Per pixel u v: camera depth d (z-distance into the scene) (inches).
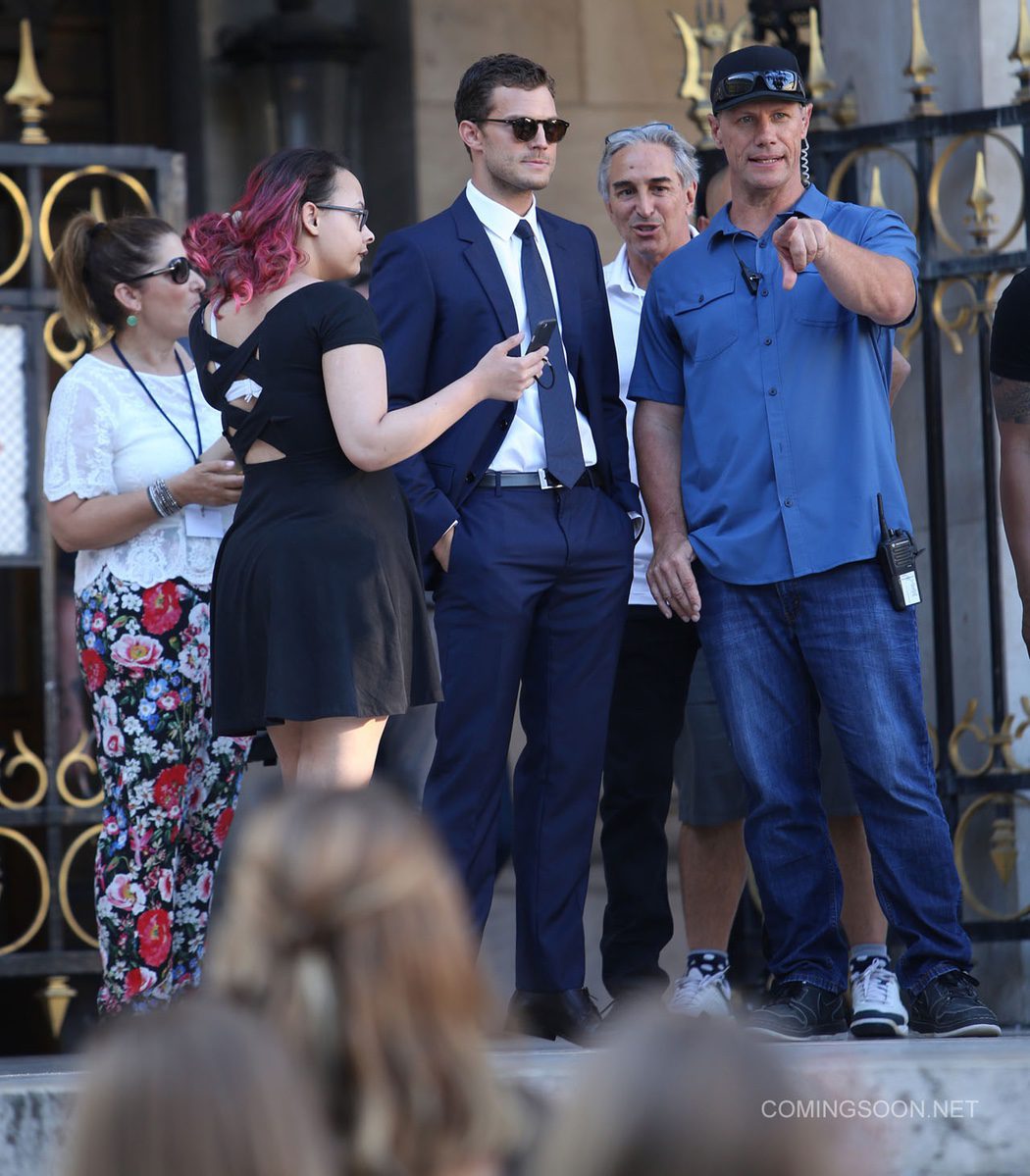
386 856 200.2
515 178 559.8
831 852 554.3
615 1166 154.2
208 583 582.2
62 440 582.9
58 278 600.7
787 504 541.0
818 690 546.3
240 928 202.7
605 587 565.0
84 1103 166.6
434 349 559.8
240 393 490.6
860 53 827.4
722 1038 159.2
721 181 685.3
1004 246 739.4
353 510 486.6
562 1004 560.1
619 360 662.5
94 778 799.1
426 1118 198.5
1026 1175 458.3
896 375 636.1
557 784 563.8
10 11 1204.5
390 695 480.1
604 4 1135.0
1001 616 751.1
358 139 1154.7
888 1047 487.2
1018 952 746.8
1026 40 733.9
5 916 997.2
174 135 1222.9
